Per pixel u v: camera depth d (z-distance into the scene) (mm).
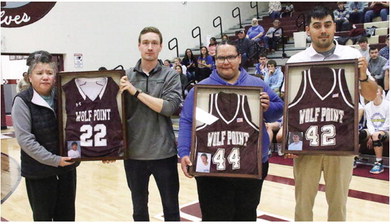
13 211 3686
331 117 2074
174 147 2418
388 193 3984
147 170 2395
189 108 2158
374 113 4883
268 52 9039
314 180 2318
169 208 2400
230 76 2137
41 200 2221
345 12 9258
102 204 3842
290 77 2164
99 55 9812
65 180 2312
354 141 2020
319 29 2170
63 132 2275
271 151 5941
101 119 2287
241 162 2055
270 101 2186
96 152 2277
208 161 2062
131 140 2357
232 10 12273
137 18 10383
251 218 2168
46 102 2189
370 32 7957
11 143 7387
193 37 10977
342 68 2090
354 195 3941
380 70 5992
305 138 2094
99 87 2289
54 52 9148
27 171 2182
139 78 2373
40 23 8883
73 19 9352
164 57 10805
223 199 2111
